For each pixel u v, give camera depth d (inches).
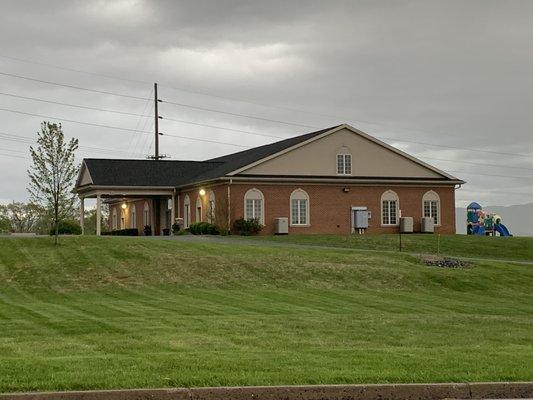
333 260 1183.6
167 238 1521.9
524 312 823.1
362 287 1016.9
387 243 1594.5
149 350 456.1
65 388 337.4
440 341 530.0
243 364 397.4
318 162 1947.6
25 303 809.5
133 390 334.6
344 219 1957.4
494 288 1058.7
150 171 2124.8
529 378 378.3
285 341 509.4
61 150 1272.1
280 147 1984.5
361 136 1999.3
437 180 2050.9
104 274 1039.6
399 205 2017.7
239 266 1108.5
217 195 1886.1
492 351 471.5
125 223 2694.4
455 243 1616.6
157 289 950.4
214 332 552.4
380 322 642.8
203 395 339.9
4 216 3051.2
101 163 2094.0
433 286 1053.2
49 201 1298.0
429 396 358.0
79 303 805.9
